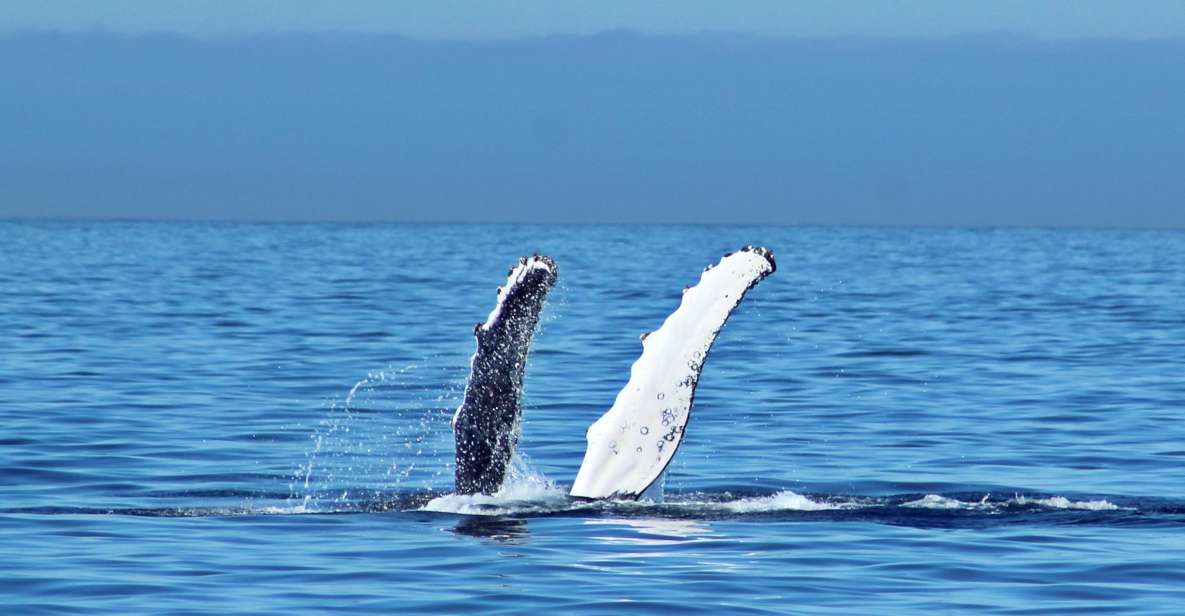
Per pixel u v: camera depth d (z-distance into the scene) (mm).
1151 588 41906
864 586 41938
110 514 51719
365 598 40500
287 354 113875
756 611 39375
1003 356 115688
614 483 50219
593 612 39188
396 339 126938
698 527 48281
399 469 64438
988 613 39531
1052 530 48875
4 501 55594
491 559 44125
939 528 48969
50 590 41188
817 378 99625
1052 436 74312
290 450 69062
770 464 65500
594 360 108000
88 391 89688
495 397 49375
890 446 70938
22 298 176750
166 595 40750
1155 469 64375
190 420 78125
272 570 43344
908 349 120500
